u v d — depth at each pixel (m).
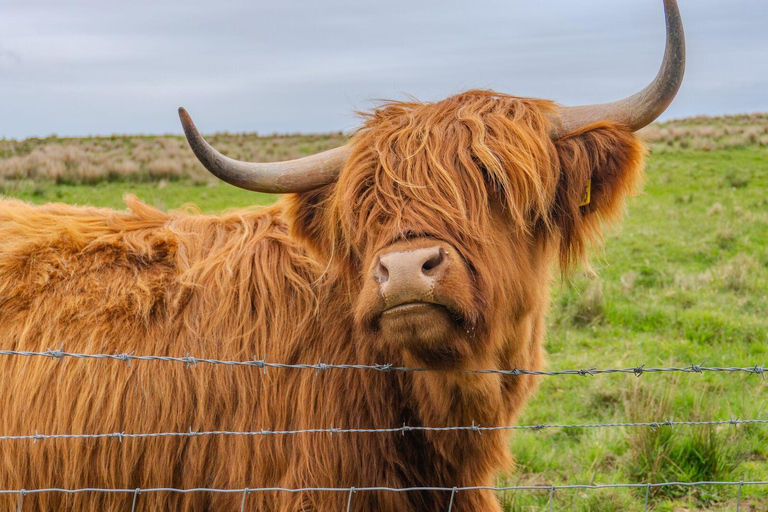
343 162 3.21
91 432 3.26
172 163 20.14
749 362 6.87
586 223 3.29
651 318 8.18
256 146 29.95
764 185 17.72
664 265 10.70
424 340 2.62
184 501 3.34
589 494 4.86
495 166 2.87
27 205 4.09
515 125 3.01
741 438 5.29
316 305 3.44
